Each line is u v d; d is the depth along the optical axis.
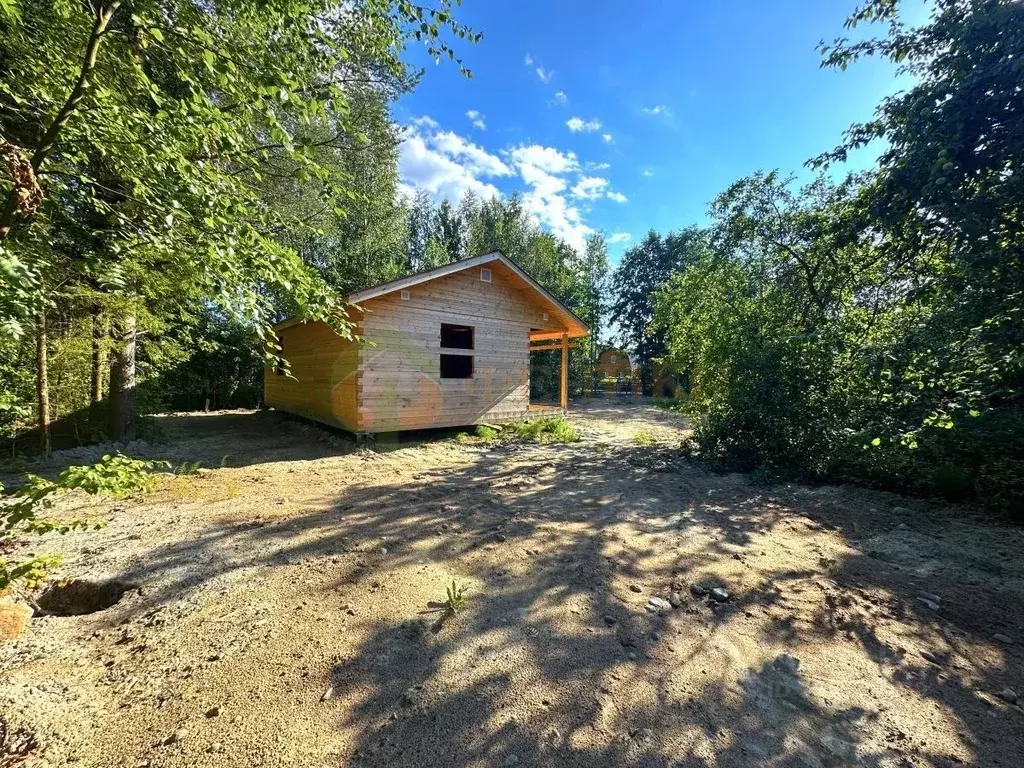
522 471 6.17
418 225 24.28
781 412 5.78
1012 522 3.95
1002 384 3.29
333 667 1.92
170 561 2.93
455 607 2.43
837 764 1.52
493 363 9.83
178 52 2.94
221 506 4.21
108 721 1.58
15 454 5.97
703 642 2.24
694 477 5.90
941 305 3.89
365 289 7.53
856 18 4.27
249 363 15.24
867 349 4.23
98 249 3.50
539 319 10.78
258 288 3.54
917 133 3.75
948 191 3.48
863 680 1.98
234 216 3.10
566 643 2.19
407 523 3.85
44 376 5.87
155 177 2.84
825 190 7.91
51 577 2.67
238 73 2.85
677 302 12.83
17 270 1.81
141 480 2.49
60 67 2.87
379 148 10.01
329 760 1.45
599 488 5.32
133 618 2.26
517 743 1.56
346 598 2.52
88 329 5.61
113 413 7.23
